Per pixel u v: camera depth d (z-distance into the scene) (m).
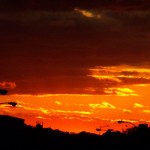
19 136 148.50
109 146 146.62
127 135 145.00
